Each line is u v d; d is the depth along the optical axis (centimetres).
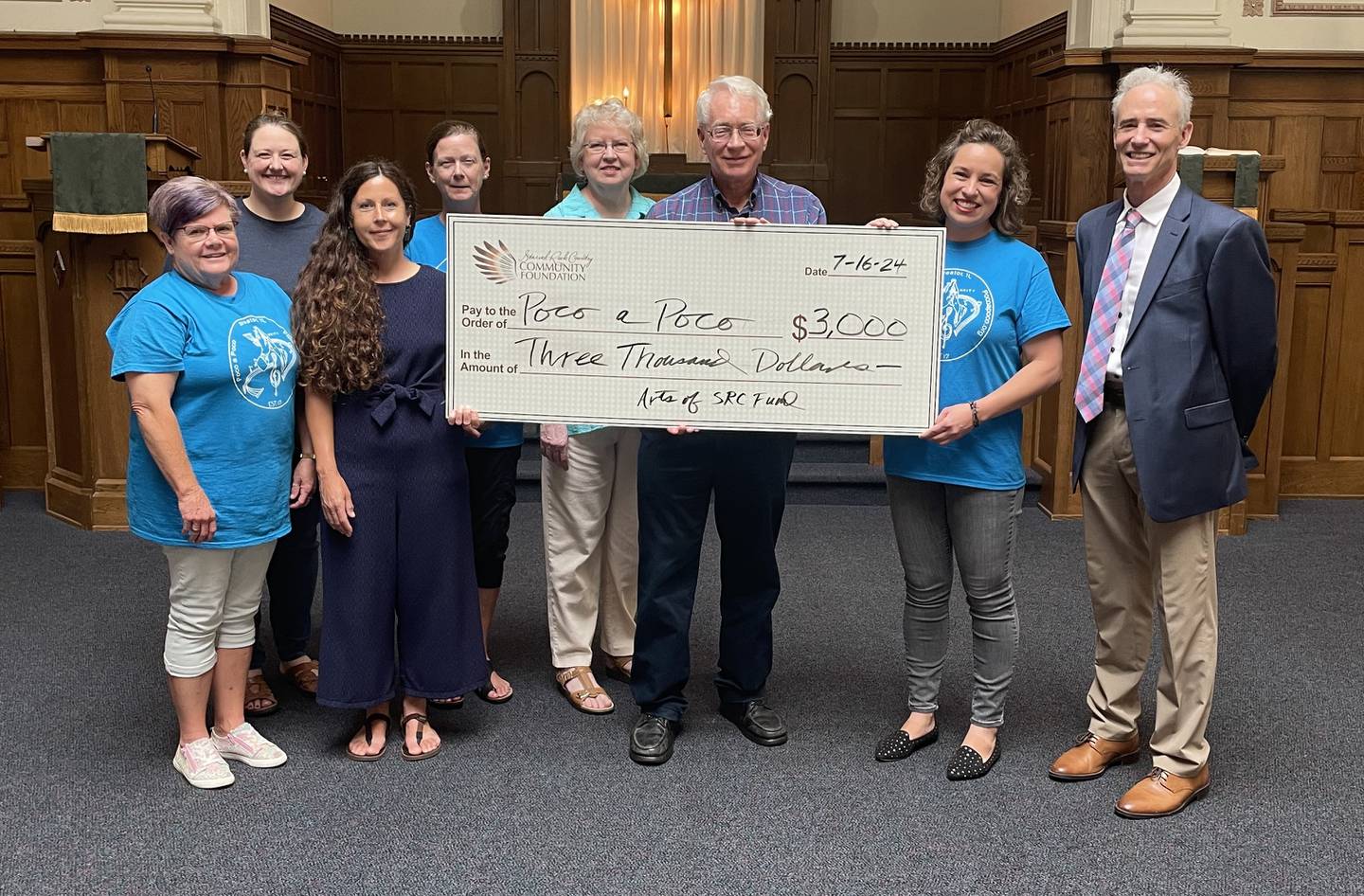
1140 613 275
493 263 271
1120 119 252
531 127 764
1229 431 255
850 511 532
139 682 331
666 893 229
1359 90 565
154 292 254
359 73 761
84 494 483
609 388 275
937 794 270
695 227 267
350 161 768
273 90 547
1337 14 558
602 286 271
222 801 264
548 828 254
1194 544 255
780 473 285
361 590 275
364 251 275
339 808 262
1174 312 251
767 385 271
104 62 524
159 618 383
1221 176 461
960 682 337
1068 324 265
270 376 264
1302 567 446
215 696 283
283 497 274
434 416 276
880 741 297
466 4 762
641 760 284
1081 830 254
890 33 774
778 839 249
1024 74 705
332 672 278
